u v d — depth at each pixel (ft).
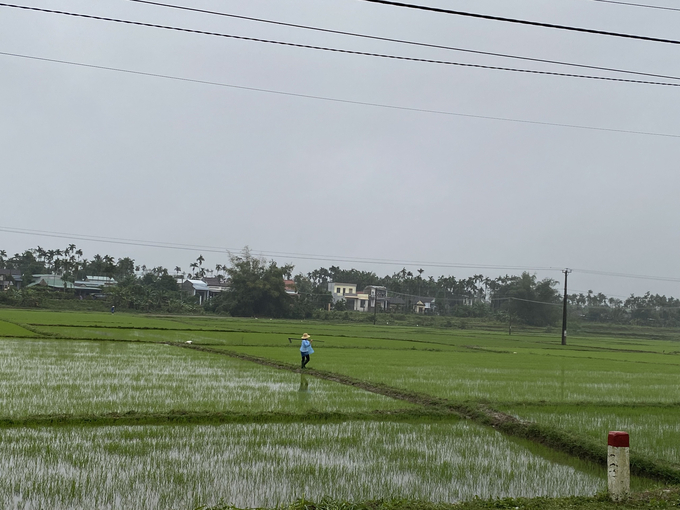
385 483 29.53
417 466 33.04
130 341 112.68
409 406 50.65
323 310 360.28
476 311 389.80
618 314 402.52
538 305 355.15
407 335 196.24
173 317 256.93
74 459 31.48
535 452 38.22
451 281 474.08
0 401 45.85
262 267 338.13
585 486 30.68
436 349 132.57
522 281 360.89
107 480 28.07
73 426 39.96
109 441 35.70
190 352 95.81
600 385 71.41
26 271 384.06
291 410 46.68
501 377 75.82
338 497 27.04
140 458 32.14
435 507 24.90
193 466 30.96
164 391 53.83
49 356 80.33
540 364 102.22
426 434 41.70
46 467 29.84
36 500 25.08
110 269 351.05
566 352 148.77
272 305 335.06
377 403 51.37
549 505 25.46
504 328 338.75
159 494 26.32
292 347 116.06
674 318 410.31
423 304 432.66
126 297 308.60
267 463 32.22
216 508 23.30
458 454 36.37
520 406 52.75
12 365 69.31
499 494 28.73
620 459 26.43
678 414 52.39
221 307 333.01
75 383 56.85
